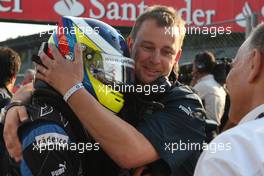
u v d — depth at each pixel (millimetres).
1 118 1640
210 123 2480
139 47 1591
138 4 8422
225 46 5762
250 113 1087
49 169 1346
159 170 1492
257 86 1129
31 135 1371
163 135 1476
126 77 1549
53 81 1409
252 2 8945
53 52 1435
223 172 936
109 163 1519
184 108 1554
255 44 1138
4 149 1624
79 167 1429
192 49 5887
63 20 1534
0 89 2842
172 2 8617
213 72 4238
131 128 1429
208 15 8797
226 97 4199
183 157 1514
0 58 2924
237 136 972
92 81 1487
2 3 8023
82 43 1491
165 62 1575
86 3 8250
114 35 1570
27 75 4742
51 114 1396
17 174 1461
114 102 1514
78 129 1434
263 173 908
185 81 5156
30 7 8117
